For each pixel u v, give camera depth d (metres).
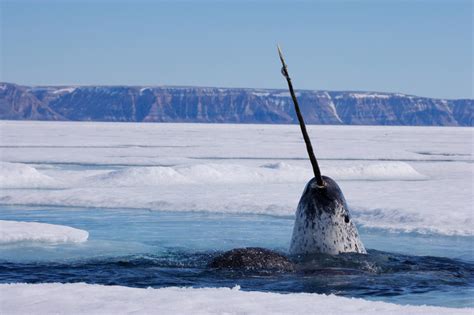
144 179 45.75
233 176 49.38
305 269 17.30
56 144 115.06
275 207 32.72
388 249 22.75
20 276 17.38
